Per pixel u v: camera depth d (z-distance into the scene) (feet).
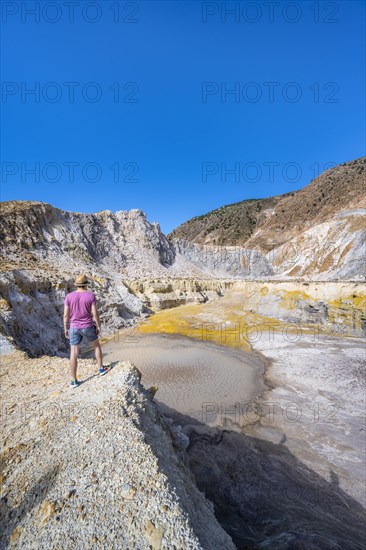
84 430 14.79
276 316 108.47
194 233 456.86
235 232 382.22
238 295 134.72
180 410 46.21
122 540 9.52
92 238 161.58
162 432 16.85
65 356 68.90
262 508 27.17
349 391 51.83
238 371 61.82
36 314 72.23
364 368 61.31
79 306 19.51
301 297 108.88
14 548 9.78
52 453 13.55
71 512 10.56
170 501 10.84
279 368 63.36
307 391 52.34
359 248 172.65
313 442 38.27
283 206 360.48
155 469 12.22
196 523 11.42
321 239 206.39
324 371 60.49
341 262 176.65
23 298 67.92
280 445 37.70
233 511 26.50
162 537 9.58
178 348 77.97
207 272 208.95
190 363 66.85
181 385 55.31
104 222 180.24
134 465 12.41
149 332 94.22
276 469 33.32
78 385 20.20
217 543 11.41
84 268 128.47
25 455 13.73
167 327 99.25
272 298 117.91
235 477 31.83
